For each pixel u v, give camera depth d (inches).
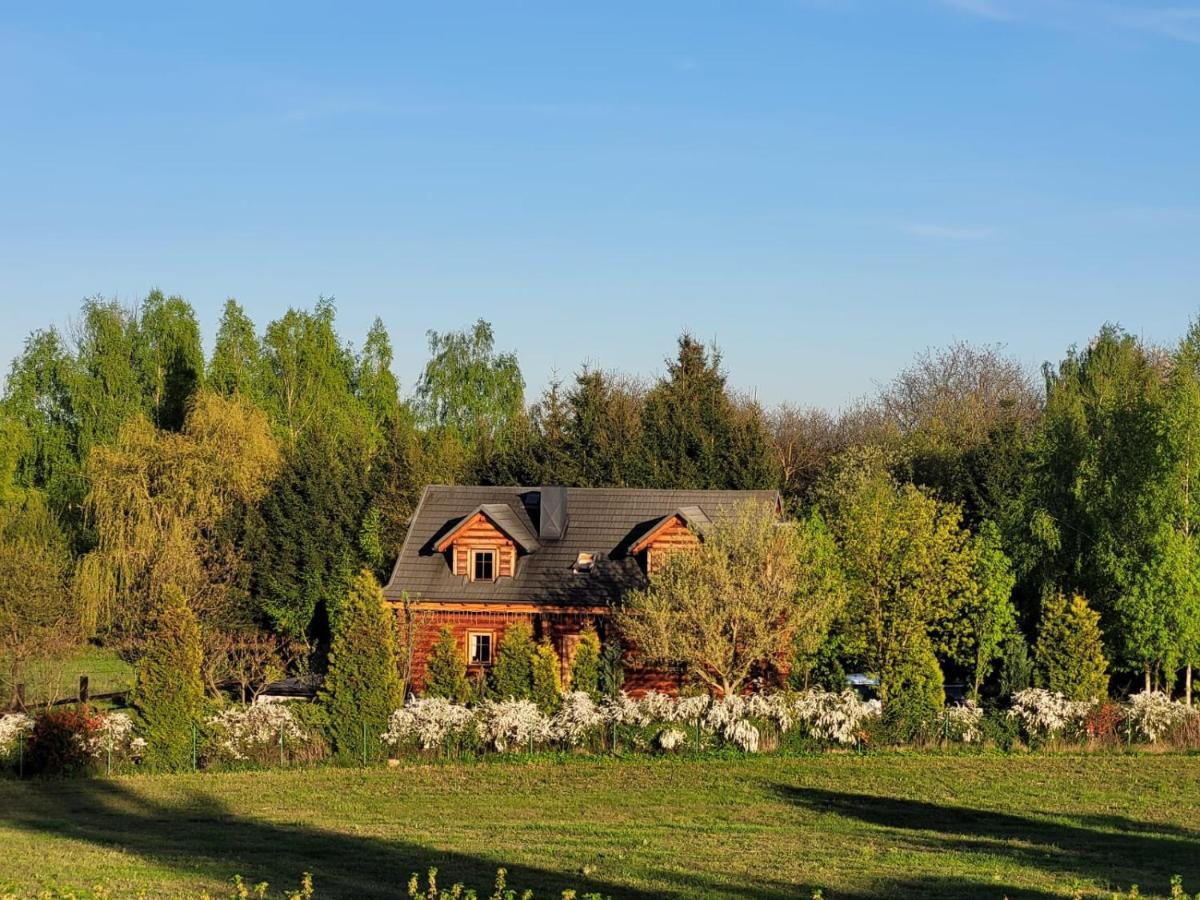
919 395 3435.0
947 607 1672.0
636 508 1926.7
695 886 853.8
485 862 932.6
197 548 2098.9
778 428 3435.0
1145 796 1224.8
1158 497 1626.5
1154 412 1694.1
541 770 1365.7
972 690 1726.1
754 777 1321.4
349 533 2210.9
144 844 1001.5
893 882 873.5
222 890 815.1
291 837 1034.1
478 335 3686.0
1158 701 1496.1
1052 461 1884.8
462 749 1444.4
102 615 2065.7
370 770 1378.0
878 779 1309.1
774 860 947.3
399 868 909.2
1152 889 855.1
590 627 1707.7
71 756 1369.3
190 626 1428.4
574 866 919.0
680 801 1207.6
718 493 1936.5
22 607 1836.9
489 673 1782.7
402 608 1818.4
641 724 1457.9
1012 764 1384.1
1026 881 880.3
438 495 1984.5
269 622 2155.5
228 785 1301.7
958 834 1062.4
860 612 1637.6
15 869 876.0
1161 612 1600.6
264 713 1434.5
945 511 1718.8
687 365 2696.9
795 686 1620.3
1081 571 1793.8
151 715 1400.1
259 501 2170.3
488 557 1857.8
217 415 2210.9
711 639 1508.4
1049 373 2832.2
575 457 2500.0
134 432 2167.8
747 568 1530.5
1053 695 1513.3
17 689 1740.9
